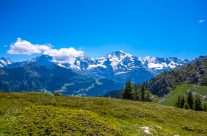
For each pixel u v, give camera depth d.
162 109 60.28
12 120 28.98
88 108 46.81
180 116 55.41
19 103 42.75
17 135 26.00
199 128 47.25
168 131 39.91
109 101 58.66
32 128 27.44
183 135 40.56
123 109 49.66
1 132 26.06
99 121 32.09
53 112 31.89
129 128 36.53
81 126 29.48
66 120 29.94
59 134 27.03
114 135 30.03
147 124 41.91
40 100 48.53
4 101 42.09
